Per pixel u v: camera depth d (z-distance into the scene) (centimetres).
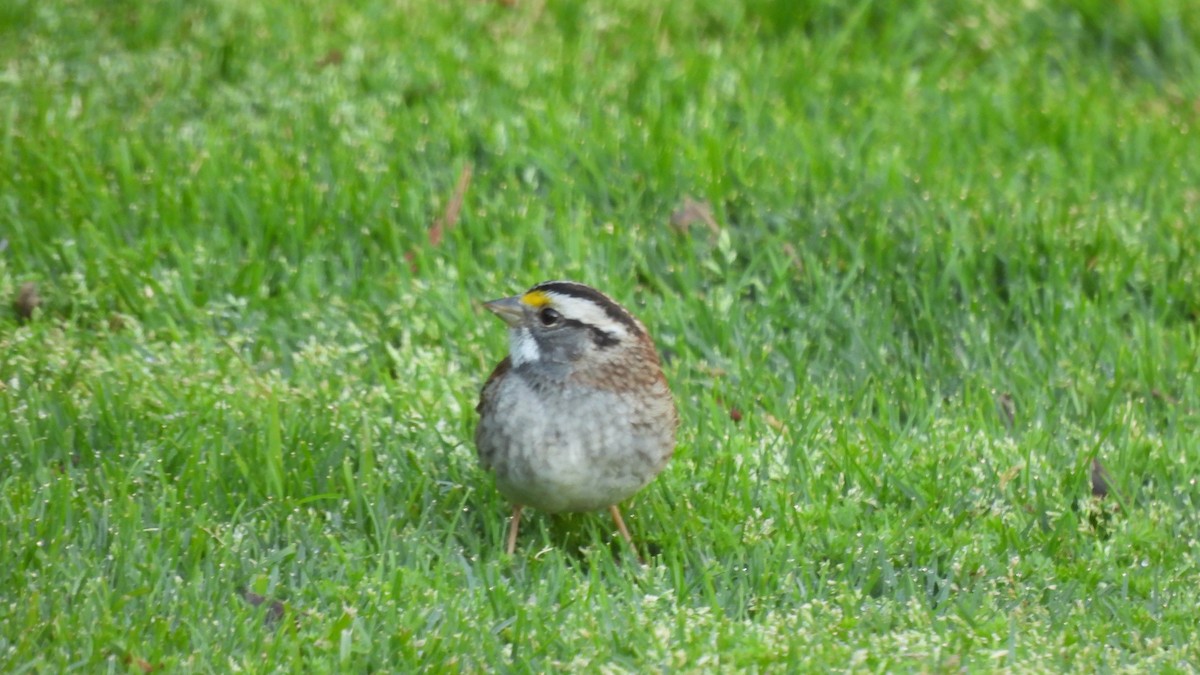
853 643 848
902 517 988
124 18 1540
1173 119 1513
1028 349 1185
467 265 1229
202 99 1430
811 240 1271
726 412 1088
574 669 817
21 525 909
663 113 1404
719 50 1538
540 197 1322
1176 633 874
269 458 979
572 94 1459
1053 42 1630
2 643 809
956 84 1531
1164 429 1123
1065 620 884
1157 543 970
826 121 1436
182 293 1191
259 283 1205
